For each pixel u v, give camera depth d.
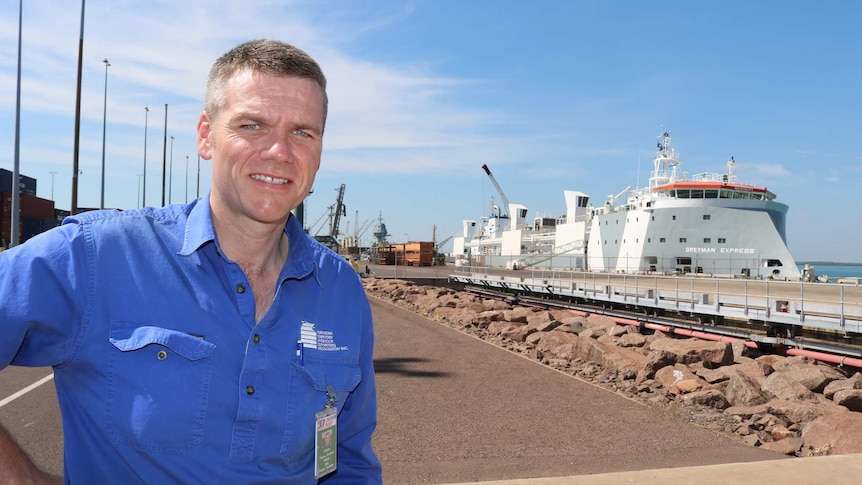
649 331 18.11
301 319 1.52
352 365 1.63
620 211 56.47
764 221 46.72
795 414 6.93
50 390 7.64
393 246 81.75
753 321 14.97
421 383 8.54
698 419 7.00
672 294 19.05
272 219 1.45
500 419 6.64
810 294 21.77
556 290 25.56
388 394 7.82
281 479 1.42
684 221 47.72
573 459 5.31
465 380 8.81
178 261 1.39
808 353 12.95
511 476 4.85
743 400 8.09
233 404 1.35
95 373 1.30
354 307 1.71
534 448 5.61
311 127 1.50
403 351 11.48
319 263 1.64
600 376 10.12
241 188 1.45
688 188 49.25
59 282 1.28
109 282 1.31
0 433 1.25
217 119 1.49
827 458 4.23
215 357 1.35
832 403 8.16
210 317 1.37
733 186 48.94
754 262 46.66
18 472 1.28
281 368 1.44
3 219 37.72
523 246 79.19
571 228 66.69
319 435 1.52
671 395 8.48
